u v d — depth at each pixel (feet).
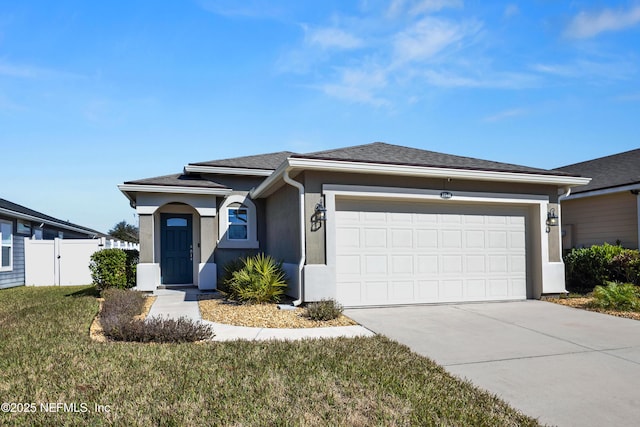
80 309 30.37
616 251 39.99
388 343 21.09
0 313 30.35
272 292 31.81
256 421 12.19
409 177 32.89
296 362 17.57
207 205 43.19
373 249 32.40
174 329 21.65
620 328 25.44
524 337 23.16
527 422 12.69
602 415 13.51
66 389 14.49
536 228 36.78
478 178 33.78
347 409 13.08
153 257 41.29
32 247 56.95
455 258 34.60
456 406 13.62
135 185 40.29
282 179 34.76
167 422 12.06
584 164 61.26
